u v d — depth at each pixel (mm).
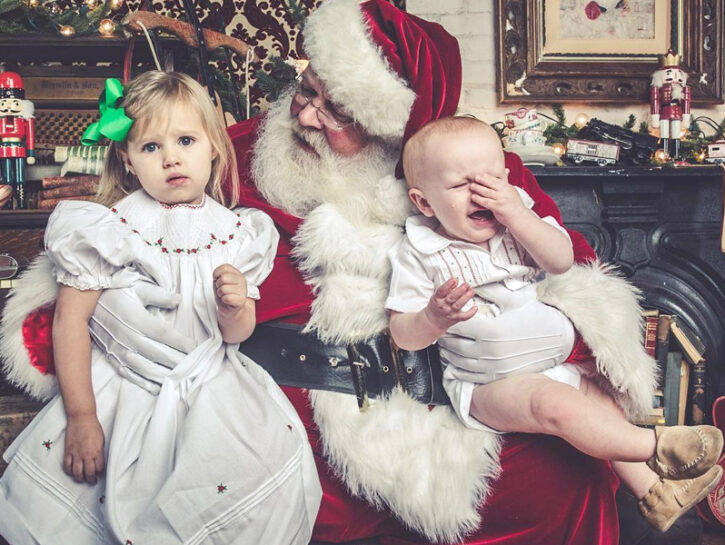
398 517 1411
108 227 1360
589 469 1399
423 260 1406
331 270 1501
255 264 1452
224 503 1217
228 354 1424
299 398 1479
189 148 1418
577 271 1507
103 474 1271
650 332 2445
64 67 2342
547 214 1661
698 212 2582
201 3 2727
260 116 1804
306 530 1318
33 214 2129
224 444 1239
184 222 1430
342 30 1508
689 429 1259
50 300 1445
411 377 1471
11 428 1833
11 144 2205
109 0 2340
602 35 2789
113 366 1376
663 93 2662
